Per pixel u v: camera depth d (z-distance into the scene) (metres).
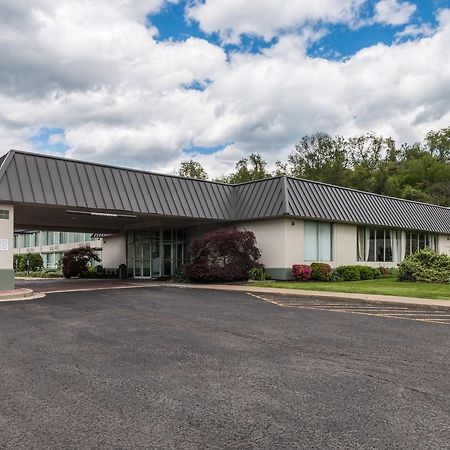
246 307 12.59
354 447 3.60
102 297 15.50
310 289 17.20
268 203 22.38
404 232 30.23
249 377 5.60
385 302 13.17
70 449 3.58
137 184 20.94
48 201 17.30
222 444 3.66
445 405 4.59
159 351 7.03
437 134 76.81
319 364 6.23
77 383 5.36
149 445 3.65
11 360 6.49
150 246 29.02
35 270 45.81
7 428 4.01
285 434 3.85
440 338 8.09
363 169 61.44
